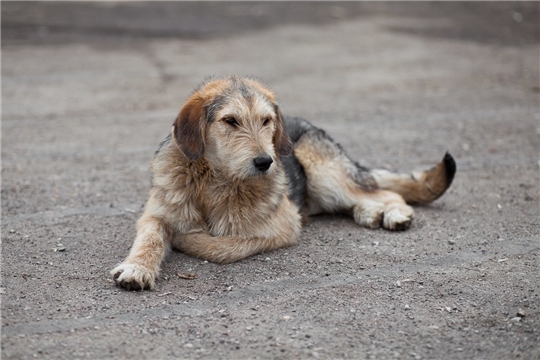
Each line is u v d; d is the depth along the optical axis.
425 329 5.11
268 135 6.46
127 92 14.63
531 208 8.05
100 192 8.64
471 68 17.14
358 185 7.86
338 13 25.72
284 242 6.78
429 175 8.05
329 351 4.77
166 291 5.75
